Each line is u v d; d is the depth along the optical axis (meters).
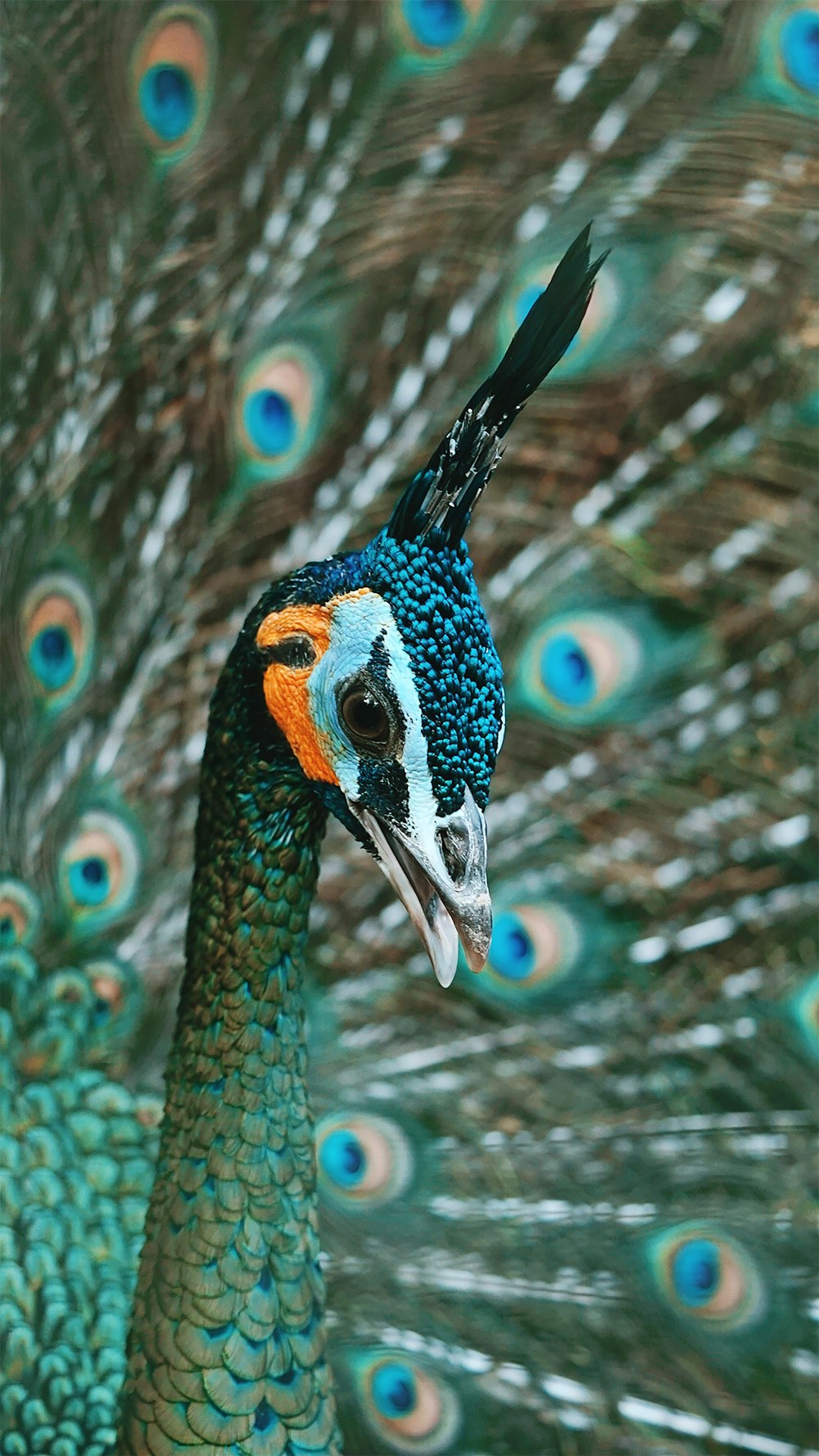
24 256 2.71
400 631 2.31
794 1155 2.66
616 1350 2.59
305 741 2.34
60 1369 2.42
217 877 2.37
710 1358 2.60
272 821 2.36
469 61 2.75
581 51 2.78
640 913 2.73
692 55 2.80
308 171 2.73
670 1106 2.68
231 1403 2.35
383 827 2.32
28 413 2.68
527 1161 2.65
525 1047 2.69
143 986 2.62
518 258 2.74
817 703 2.75
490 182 2.75
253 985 2.36
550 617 2.75
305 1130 2.37
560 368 2.77
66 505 2.67
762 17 2.78
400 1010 2.69
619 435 2.79
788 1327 2.60
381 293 2.73
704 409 2.79
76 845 2.64
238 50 2.73
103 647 2.68
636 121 2.78
